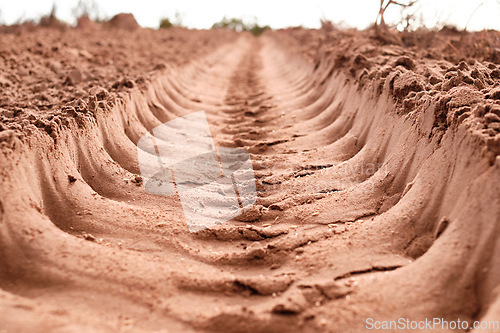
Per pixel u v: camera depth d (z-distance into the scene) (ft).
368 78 17.72
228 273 9.11
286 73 40.70
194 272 8.71
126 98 18.07
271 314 7.45
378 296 7.74
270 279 8.44
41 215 9.42
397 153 12.14
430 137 10.93
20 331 6.14
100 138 14.29
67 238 8.93
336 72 24.30
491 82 13.43
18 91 20.18
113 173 13.10
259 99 28.66
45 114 13.98
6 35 40.75
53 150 11.33
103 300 7.62
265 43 105.40
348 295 7.88
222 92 33.30
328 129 18.70
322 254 9.29
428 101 11.50
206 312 7.58
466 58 21.34
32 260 8.23
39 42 35.17
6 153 9.50
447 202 9.05
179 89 29.43
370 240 9.52
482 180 8.32
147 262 8.78
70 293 7.71
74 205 10.81
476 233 7.91
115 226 10.50
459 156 9.30
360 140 15.88
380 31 30.55
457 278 7.65
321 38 44.24
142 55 41.27
